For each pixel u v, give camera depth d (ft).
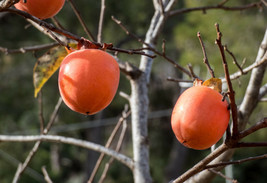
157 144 52.01
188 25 36.94
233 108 5.49
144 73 10.61
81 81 5.22
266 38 9.27
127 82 45.11
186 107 5.42
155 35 11.19
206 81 5.93
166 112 49.52
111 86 5.32
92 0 40.45
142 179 9.70
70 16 40.19
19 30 38.09
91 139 49.34
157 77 50.08
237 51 33.88
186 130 5.37
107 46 5.82
